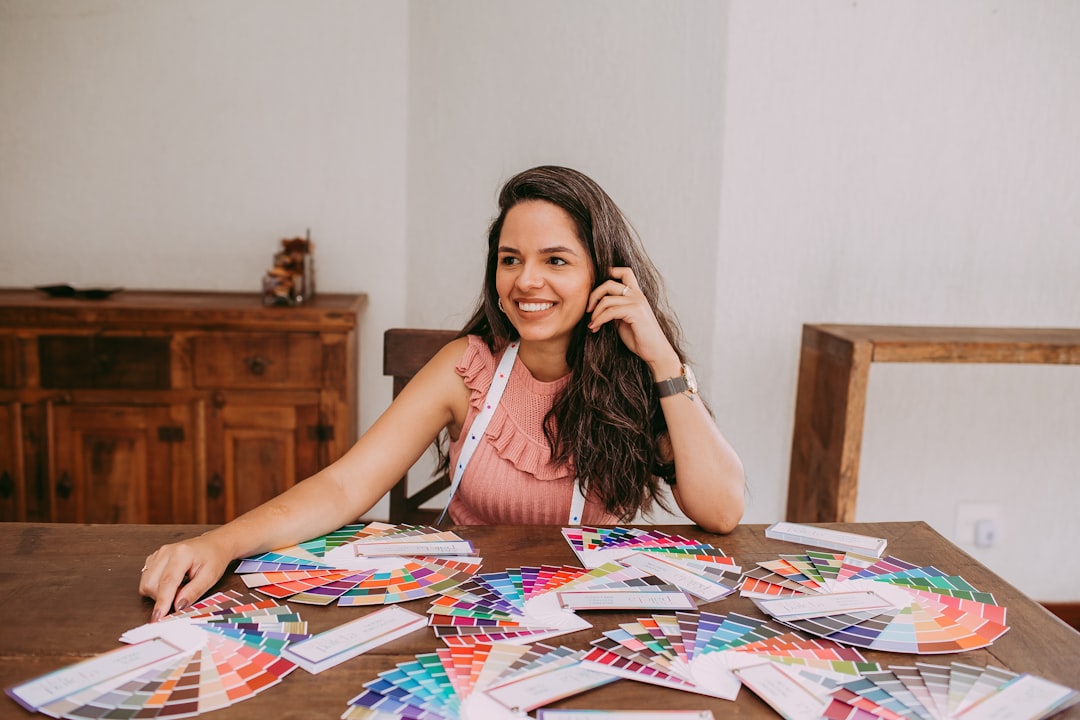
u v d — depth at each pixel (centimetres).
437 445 172
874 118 255
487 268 149
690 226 262
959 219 262
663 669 89
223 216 294
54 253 291
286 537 119
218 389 255
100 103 284
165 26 282
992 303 267
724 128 253
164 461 257
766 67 250
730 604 106
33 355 249
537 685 85
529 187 136
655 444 152
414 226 296
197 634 94
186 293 288
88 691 83
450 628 96
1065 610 283
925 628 100
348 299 282
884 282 263
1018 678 89
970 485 278
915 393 271
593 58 265
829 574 116
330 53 287
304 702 82
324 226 296
